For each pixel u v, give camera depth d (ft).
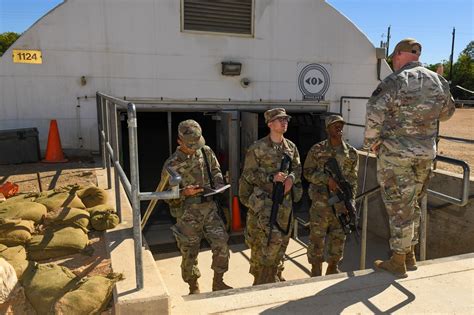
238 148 24.57
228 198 23.77
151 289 7.50
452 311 8.03
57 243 9.46
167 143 33.83
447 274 9.64
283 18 26.23
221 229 11.66
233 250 20.62
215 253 11.44
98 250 9.91
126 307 7.06
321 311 8.00
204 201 11.36
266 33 26.03
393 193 9.05
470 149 32.14
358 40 28.07
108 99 13.03
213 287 11.56
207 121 34.27
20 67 22.09
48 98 22.75
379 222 23.76
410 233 9.17
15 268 8.13
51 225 10.73
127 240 10.23
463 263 10.27
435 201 19.70
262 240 11.90
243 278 17.24
